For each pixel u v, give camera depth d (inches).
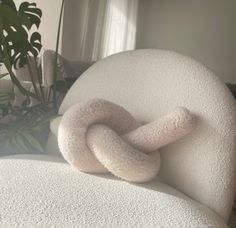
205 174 25.8
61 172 26.2
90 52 133.7
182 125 25.9
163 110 29.0
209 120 26.5
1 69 56.1
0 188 22.0
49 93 49.8
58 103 48.3
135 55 32.5
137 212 21.0
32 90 55.4
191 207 23.0
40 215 19.5
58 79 55.9
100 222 19.6
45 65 59.1
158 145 26.5
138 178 25.5
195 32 158.6
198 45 158.9
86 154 26.2
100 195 22.7
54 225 18.9
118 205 21.6
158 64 30.8
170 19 159.3
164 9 158.9
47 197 21.4
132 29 146.9
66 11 127.4
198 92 27.8
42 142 36.7
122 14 141.3
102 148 25.3
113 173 25.9
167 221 20.6
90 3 130.1
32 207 20.2
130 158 24.9
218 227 22.2
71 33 129.5
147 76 31.0
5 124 37.9
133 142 26.5
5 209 19.8
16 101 47.3
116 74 32.5
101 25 134.6
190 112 26.7
